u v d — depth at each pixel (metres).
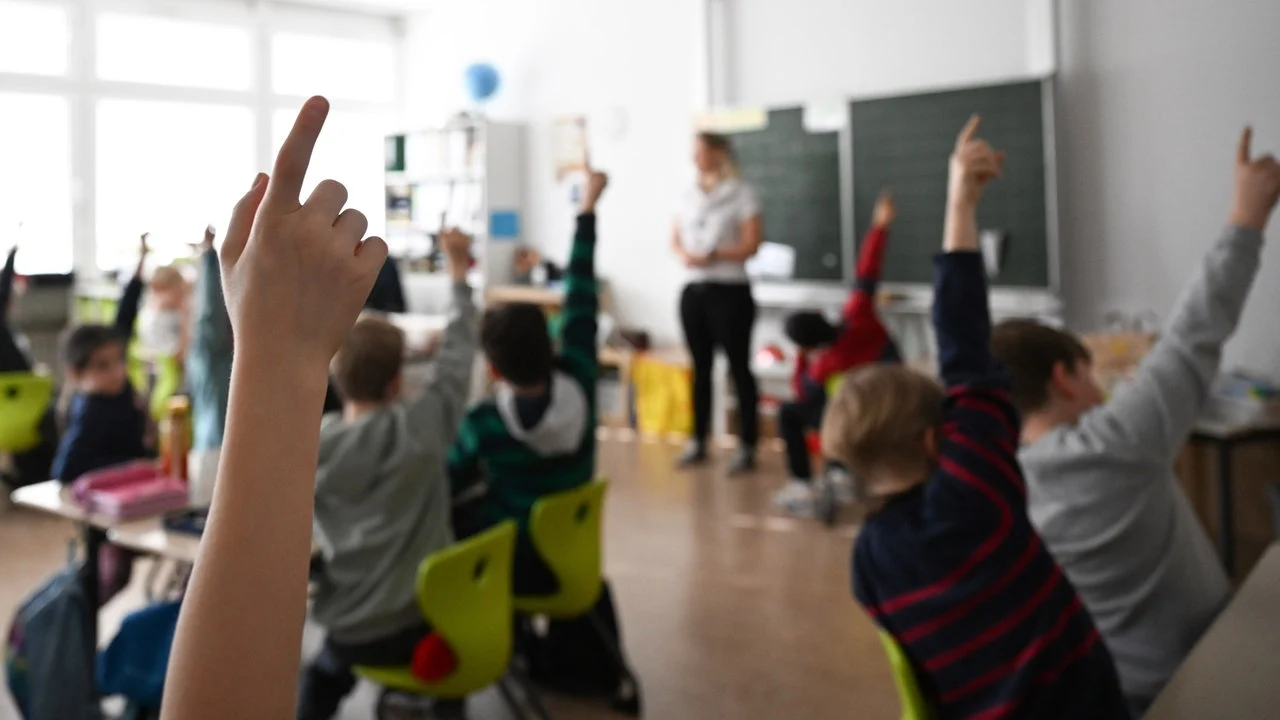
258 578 0.52
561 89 7.23
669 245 6.67
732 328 5.41
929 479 1.36
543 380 2.57
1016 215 4.93
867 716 2.74
